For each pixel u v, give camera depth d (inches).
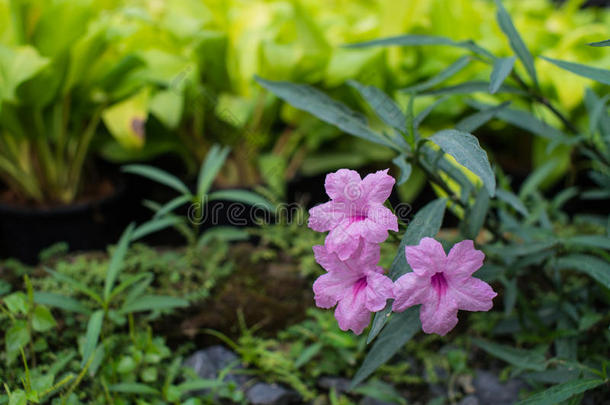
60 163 32.6
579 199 35.0
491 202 24.4
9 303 20.6
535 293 25.4
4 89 27.3
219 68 34.7
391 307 16.6
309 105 20.0
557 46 34.9
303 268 26.0
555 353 23.3
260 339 24.0
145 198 38.2
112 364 21.6
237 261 27.0
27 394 19.4
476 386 23.1
